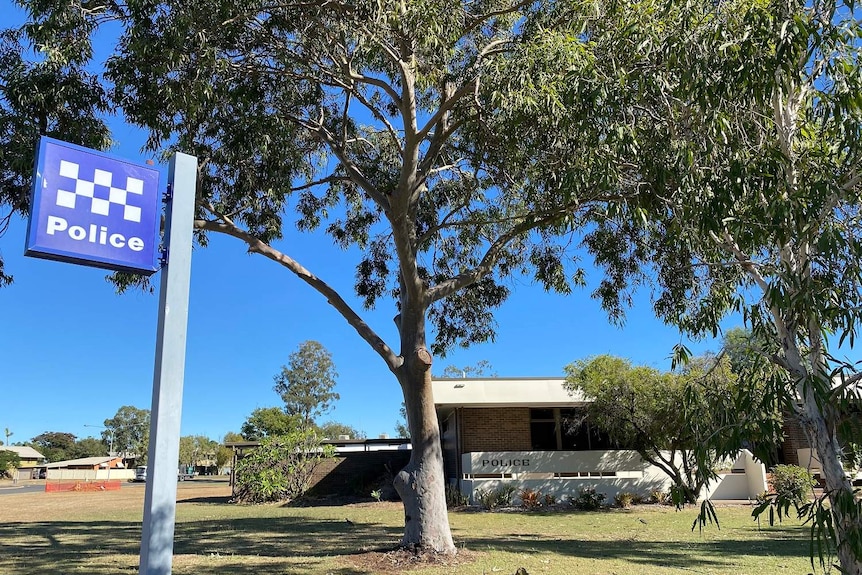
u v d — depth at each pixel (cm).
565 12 837
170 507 491
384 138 1298
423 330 1039
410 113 983
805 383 348
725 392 401
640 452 1905
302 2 891
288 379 5850
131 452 11250
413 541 961
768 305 387
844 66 390
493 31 1064
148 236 531
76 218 497
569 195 768
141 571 478
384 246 1389
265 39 928
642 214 616
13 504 2708
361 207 1376
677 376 1697
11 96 808
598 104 592
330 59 1045
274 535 1320
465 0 988
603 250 1125
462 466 2147
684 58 471
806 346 407
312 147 1188
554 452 2056
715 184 421
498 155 1012
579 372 1967
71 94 827
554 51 760
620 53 590
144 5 816
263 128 935
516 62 805
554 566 888
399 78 1112
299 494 2450
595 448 2416
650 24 543
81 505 2544
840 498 333
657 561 938
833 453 354
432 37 850
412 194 1083
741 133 450
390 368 1026
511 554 986
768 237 404
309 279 1043
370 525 1496
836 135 413
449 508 1927
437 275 1353
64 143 502
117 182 522
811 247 387
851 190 393
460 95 965
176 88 858
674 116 519
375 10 853
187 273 540
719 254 505
